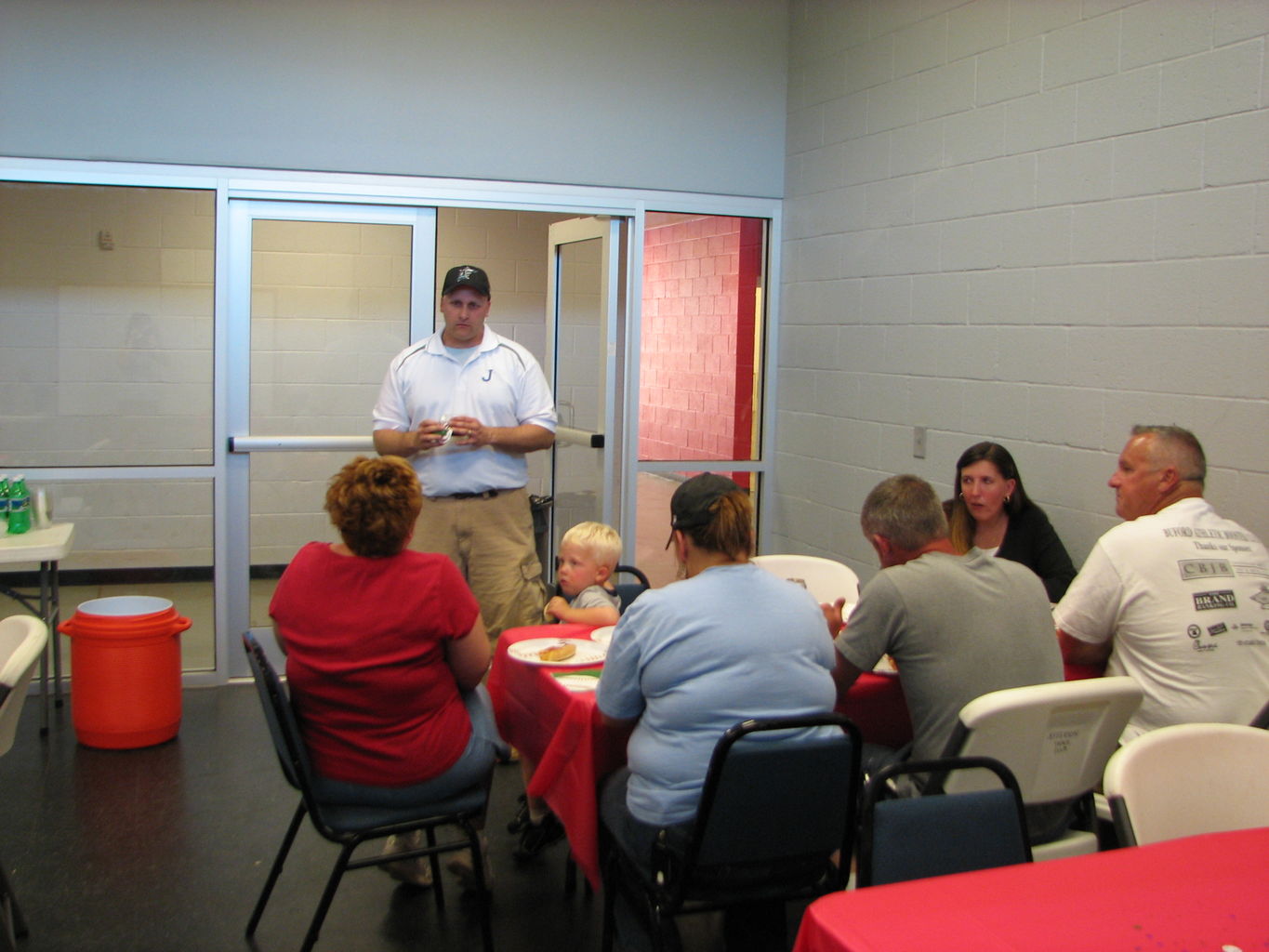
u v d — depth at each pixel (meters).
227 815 3.42
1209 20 3.07
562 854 3.21
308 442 4.84
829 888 2.30
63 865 3.07
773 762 2.07
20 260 4.49
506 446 4.22
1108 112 3.41
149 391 4.67
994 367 3.93
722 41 5.17
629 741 2.30
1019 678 2.33
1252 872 1.60
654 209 5.15
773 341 5.41
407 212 4.87
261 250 4.73
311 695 2.39
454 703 2.50
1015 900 1.51
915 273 4.35
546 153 4.98
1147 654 2.56
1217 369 3.07
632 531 5.27
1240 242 2.99
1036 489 3.75
